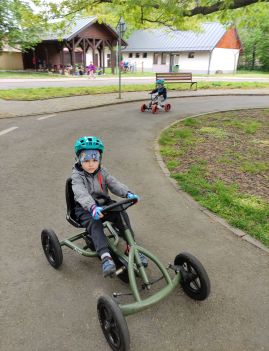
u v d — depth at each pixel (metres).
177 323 1.92
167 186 3.75
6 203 3.25
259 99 11.02
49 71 21.94
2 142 5.27
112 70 23.55
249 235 2.79
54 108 8.23
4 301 2.03
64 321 1.91
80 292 2.14
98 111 8.15
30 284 2.19
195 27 8.93
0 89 11.31
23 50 21.23
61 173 4.05
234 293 2.16
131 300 2.08
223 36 27.67
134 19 7.61
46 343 1.76
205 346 1.78
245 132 6.16
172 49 28.80
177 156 4.73
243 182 3.82
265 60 31.83
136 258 1.93
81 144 2.14
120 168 4.27
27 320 1.90
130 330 1.86
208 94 11.73
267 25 29.59
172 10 6.32
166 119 7.33
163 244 2.68
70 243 2.36
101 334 1.83
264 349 1.77
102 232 2.08
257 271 2.37
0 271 2.30
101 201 2.17
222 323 1.93
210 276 2.31
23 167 4.22
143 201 3.39
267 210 3.12
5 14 18.86
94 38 21.86
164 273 1.94
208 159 4.59
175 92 12.14
